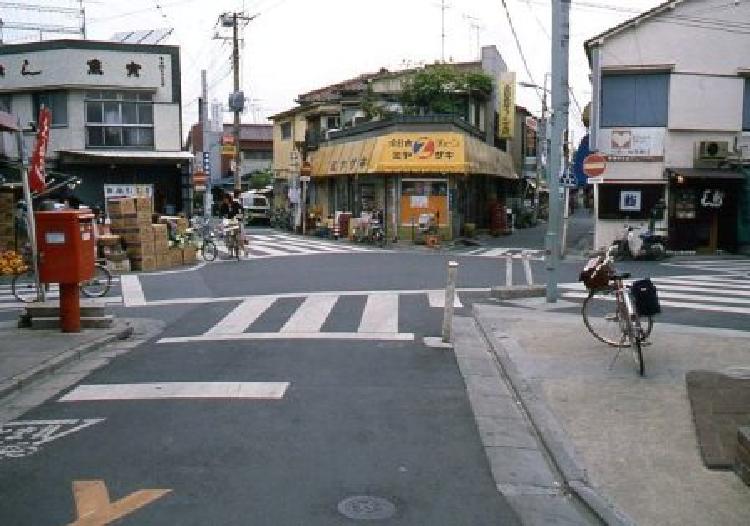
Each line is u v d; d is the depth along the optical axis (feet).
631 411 22.03
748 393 23.31
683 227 80.28
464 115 115.14
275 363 28.60
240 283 54.39
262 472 17.53
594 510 15.39
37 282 38.45
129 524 14.74
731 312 40.68
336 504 15.80
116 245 63.10
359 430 20.77
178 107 95.14
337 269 62.80
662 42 78.48
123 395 24.25
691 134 79.46
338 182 117.91
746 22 78.38
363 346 31.91
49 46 89.92
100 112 92.32
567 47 43.70
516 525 15.06
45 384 25.96
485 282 54.03
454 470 18.01
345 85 139.74
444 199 96.27
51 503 15.79
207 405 23.00
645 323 32.22
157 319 39.75
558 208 43.78
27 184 38.68
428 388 25.36
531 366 27.53
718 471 17.51
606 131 80.33
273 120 162.71
